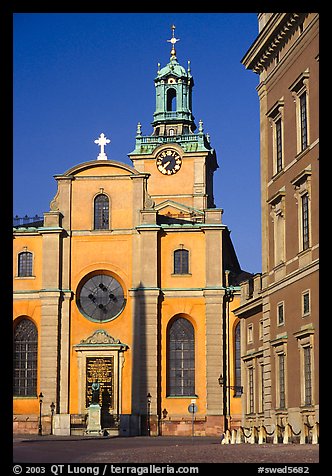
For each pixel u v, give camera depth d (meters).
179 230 98.50
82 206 99.88
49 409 95.12
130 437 89.69
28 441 68.94
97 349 96.56
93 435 91.81
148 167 128.38
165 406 95.19
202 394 95.06
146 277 97.12
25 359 97.50
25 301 98.12
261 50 61.09
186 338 97.00
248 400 70.00
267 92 62.16
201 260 97.88
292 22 55.41
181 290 97.06
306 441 50.53
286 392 56.34
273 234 60.59
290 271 56.84
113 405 95.81
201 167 127.38
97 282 98.81
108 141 102.12
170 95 138.50
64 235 99.25
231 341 96.19
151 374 95.12
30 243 99.25
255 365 67.44
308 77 53.31
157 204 122.81
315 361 51.09
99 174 100.06
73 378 96.75
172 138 130.62
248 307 67.94
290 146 57.16
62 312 97.81
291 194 56.78
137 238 98.56
